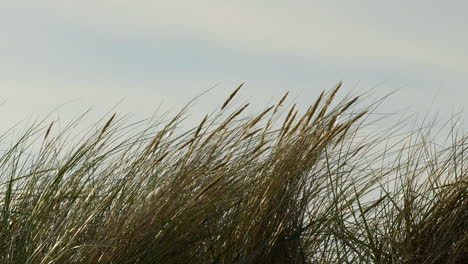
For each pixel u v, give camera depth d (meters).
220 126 6.38
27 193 6.64
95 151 6.49
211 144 6.43
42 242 5.83
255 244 6.05
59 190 6.26
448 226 6.59
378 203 6.52
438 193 6.81
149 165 6.23
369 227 6.69
